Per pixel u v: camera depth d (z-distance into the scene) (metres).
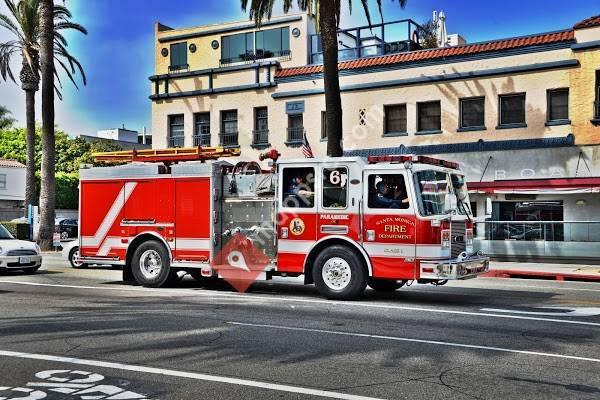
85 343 8.01
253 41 33.00
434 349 7.74
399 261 11.54
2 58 30.94
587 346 7.95
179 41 33.78
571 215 22.59
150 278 13.96
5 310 10.67
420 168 11.65
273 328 9.06
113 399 5.69
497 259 22.02
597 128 22.23
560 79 22.86
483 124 24.30
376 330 8.97
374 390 5.98
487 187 23.33
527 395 5.85
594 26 22.34
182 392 5.90
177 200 13.70
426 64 25.12
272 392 5.91
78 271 18.48
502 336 8.59
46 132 27.86
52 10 27.77
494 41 24.28
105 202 14.52
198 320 9.71
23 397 5.73
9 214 44.66
